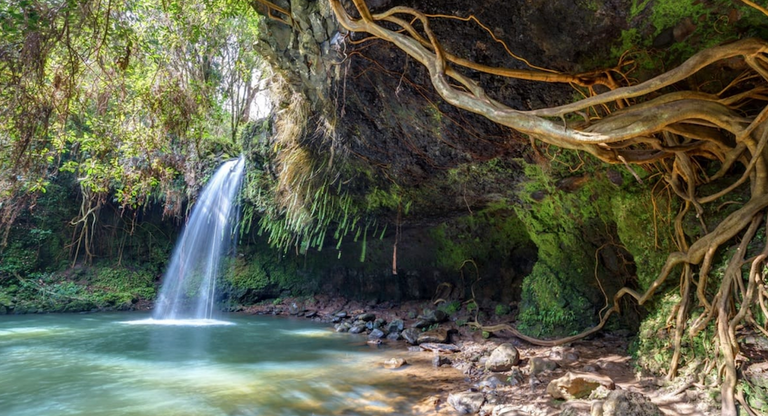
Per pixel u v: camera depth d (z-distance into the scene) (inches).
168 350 376.2
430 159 333.1
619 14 173.5
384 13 188.9
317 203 423.8
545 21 189.0
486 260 501.0
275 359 339.9
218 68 516.1
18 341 414.0
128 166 398.6
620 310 325.4
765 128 170.4
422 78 255.9
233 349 380.2
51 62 266.4
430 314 466.6
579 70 201.0
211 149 613.6
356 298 628.1
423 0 199.8
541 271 362.3
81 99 354.6
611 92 159.2
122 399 242.8
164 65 332.5
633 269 320.8
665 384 200.7
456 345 374.3
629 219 264.1
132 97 339.3
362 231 532.1
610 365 250.7
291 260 687.7
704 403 174.6
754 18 156.6
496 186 353.7
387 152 343.3
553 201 332.2
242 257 684.7
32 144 289.4
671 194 235.5
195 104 350.3
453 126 287.1
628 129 167.3
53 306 609.6
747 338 172.4
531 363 262.2
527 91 230.2
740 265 178.7
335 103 305.3
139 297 671.8
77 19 245.0
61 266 664.4
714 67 181.8
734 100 174.9
